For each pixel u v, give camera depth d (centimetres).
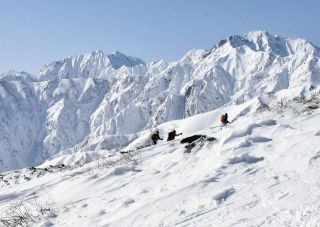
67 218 952
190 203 786
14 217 1098
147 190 996
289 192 690
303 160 839
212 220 664
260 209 649
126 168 1290
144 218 775
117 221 805
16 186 1789
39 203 1205
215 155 1093
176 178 1038
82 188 1198
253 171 891
